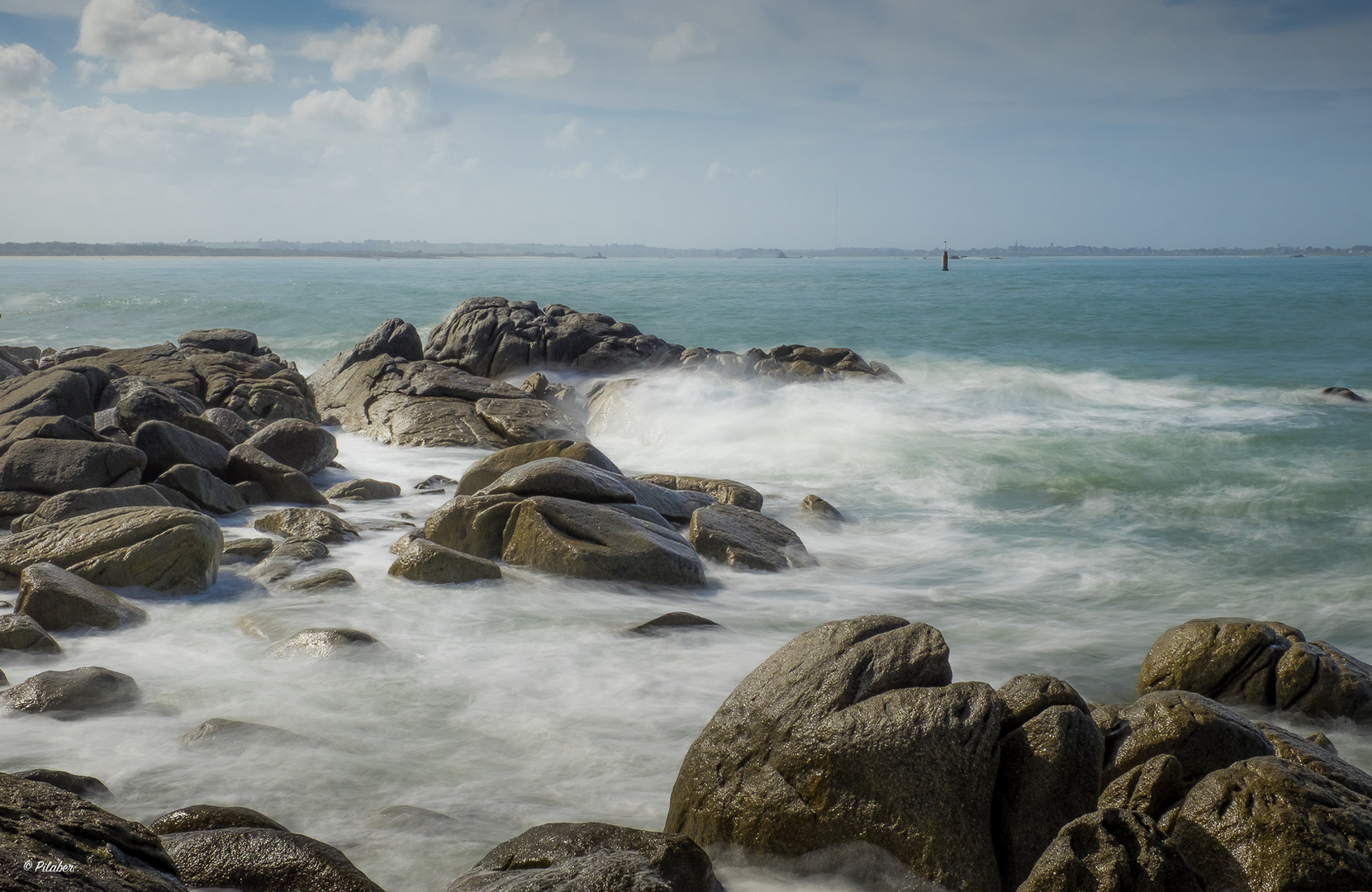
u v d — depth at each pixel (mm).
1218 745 5535
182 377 21141
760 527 12836
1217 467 17453
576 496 12039
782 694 5652
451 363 26531
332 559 11320
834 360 27609
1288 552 12812
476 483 14070
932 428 21016
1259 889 4645
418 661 8445
